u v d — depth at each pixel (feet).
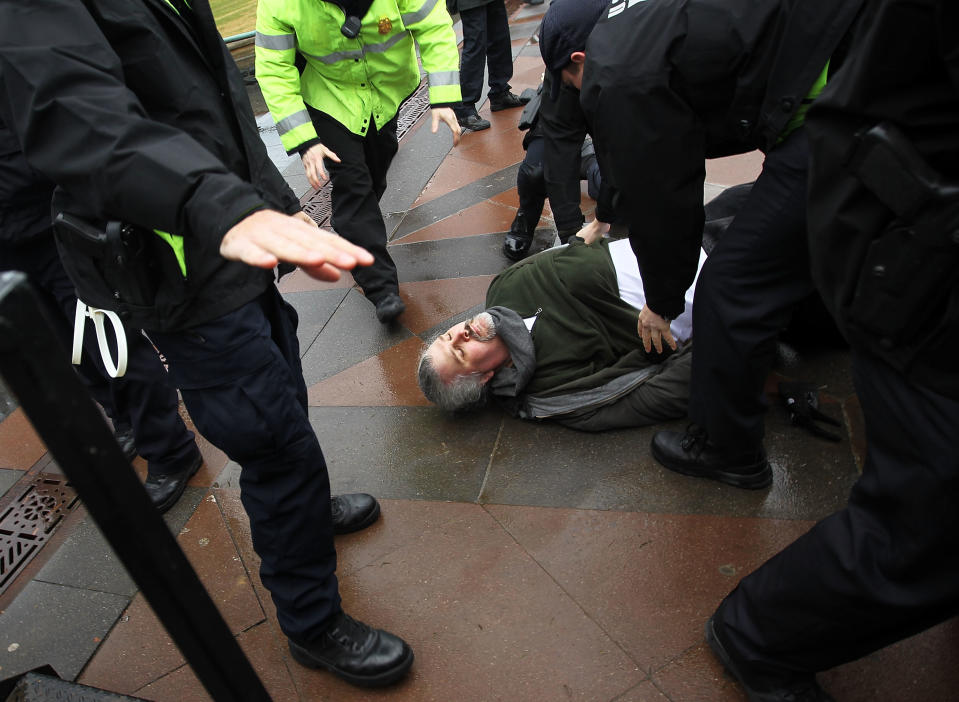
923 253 3.15
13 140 6.00
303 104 9.29
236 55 25.46
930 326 3.30
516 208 13.10
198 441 8.63
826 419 7.30
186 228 3.44
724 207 9.18
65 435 2.02
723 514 6.61
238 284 4.23
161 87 4.39
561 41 7.55
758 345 5.71
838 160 3.48
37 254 6.72
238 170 4.91
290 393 4.98
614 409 7.75
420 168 15.47
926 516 3.52
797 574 4.25
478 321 7.92
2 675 6.19
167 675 5.99
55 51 3.47
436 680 5.63
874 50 3.06
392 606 6.28
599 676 5.44
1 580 7.20
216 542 7.23
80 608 6.73
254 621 6.34
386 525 7.13
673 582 6.06
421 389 8.23
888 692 5.05
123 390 7.29
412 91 10.19
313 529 5.20
